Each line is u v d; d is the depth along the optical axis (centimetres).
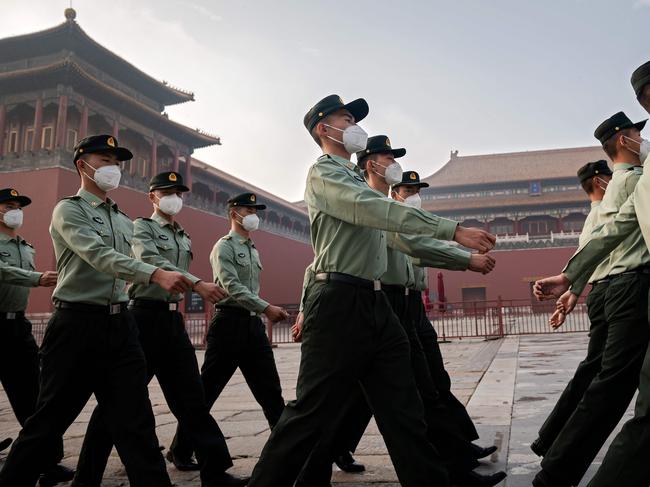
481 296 4638
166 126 3162
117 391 339
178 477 436
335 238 284
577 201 4906
